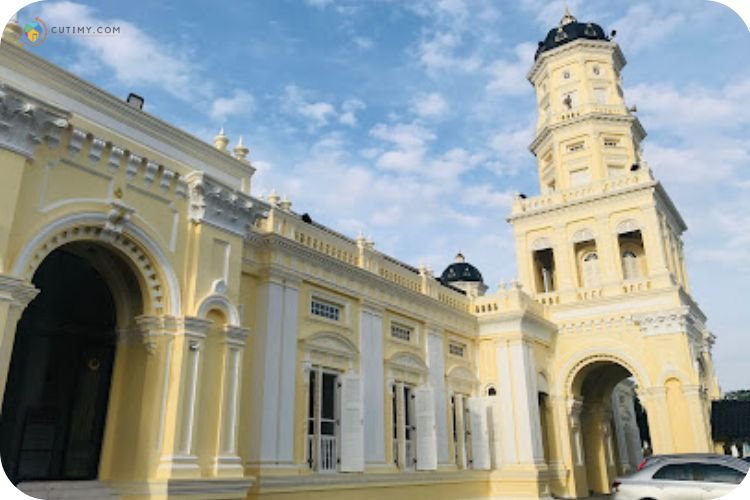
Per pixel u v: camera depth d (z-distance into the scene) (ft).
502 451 71.00
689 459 40.22
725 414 74.13
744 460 39.63
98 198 32.89
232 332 38.42
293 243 49.80
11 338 27.37
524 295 77.41
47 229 30.09
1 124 28.30
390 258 68.85
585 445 87.51
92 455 35.19
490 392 74.64
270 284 47.70
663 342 74.33
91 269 38.04
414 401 62.59
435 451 61.00
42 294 36.42
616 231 82.53
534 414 72.18
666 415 71.77
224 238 39.68
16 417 33.58
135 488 32.58
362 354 56.18
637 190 81.56
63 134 31.45
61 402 35.83
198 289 37.09
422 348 65.98
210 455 35.78
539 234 89.25
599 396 89.66
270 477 42.93
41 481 32.76
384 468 54.95
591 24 97.96
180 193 37.60
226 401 37.27
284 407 46.16
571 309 82.28
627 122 90.58
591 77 94.12
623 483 41.06
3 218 27.78
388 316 61.82
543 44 101.24
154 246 35.27
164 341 34.94
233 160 42.04
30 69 31.27
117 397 35.70
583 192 86.48
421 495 58.70
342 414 51.72
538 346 78.95
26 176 29.63
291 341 48.34
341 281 55.57
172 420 33.81
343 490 49.52
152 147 36.58
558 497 73.51
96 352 37.63
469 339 75.31
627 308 78.18
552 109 95.40
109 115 34.47
